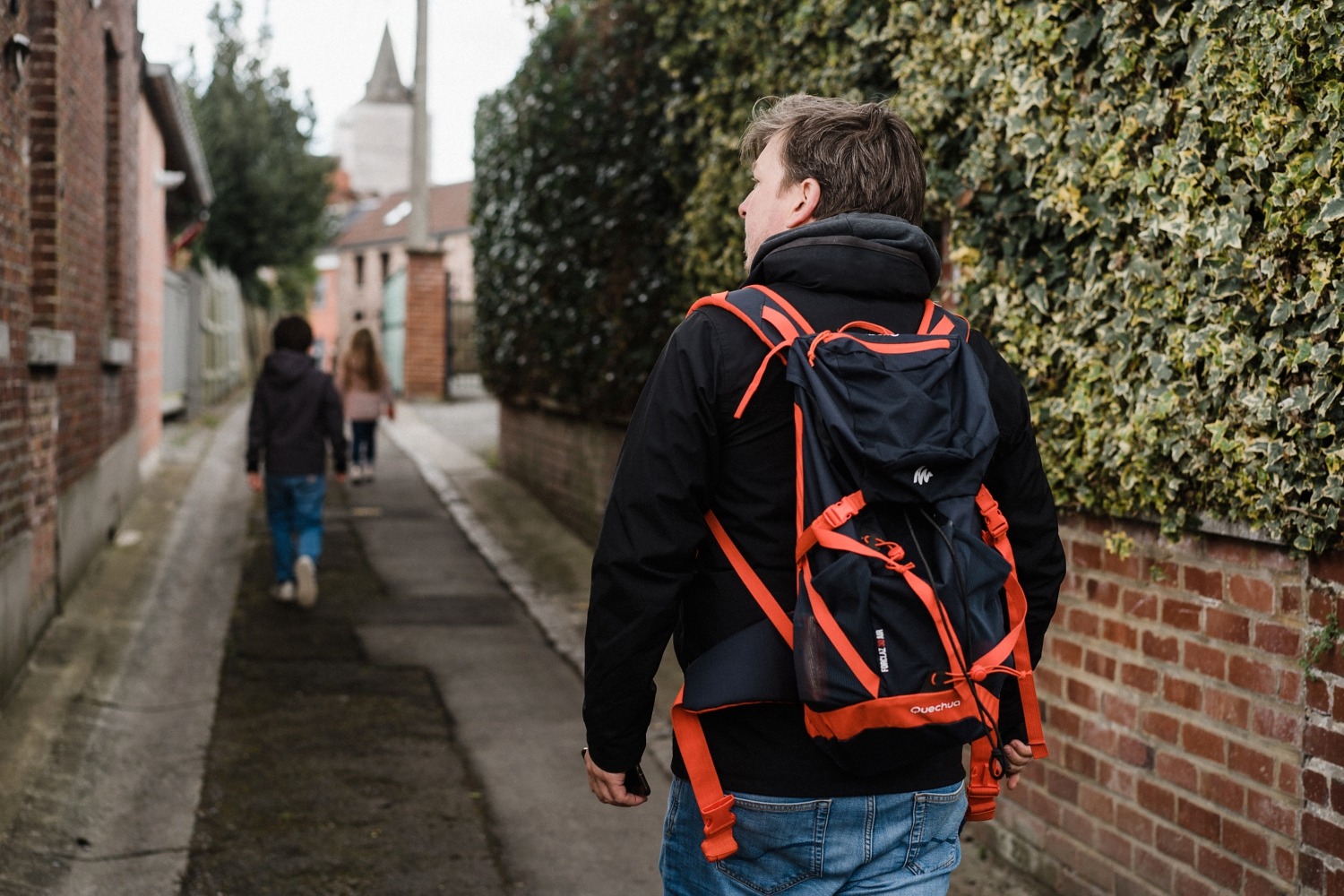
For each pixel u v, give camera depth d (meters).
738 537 1.71
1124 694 3.18
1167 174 2.82
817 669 1.57
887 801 1.71
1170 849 3.00
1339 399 2.39
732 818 1.70
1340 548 2.46
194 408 17.03
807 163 1.84
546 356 9.80
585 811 4.16
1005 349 3.51
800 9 4.62
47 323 6.09
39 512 5.62
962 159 3.71
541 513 10.06
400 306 23.05
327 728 4.93
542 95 9.66
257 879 3.56
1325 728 2.52
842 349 1.66
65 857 3.63
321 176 26.98
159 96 11.56
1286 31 2.43
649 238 7.11
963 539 1.62
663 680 5.79
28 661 5.26
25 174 5.19
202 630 6.33
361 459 12.02
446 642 6.30
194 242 22.80
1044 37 3.18
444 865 3.70
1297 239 2.47
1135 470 3.00
